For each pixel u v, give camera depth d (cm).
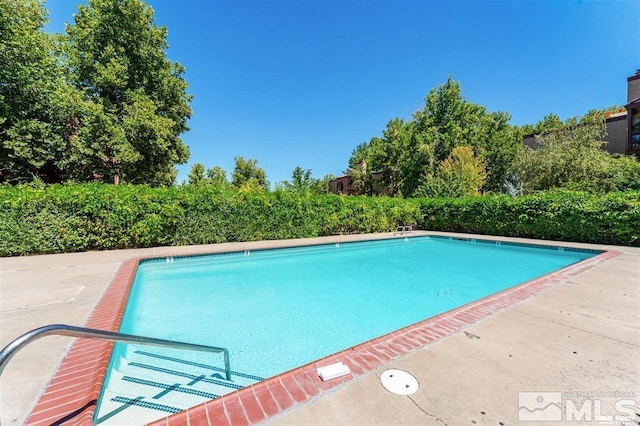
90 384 208
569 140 1664
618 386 206
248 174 3416
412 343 275
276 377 219
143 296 559
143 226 873
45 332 139
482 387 205
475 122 2728
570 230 1000
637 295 417
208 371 293
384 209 1438
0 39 1252
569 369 228
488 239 1106
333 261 906
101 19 1619
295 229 1165
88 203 812
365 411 180
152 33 1825
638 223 845
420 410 181
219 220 1007
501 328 307
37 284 488
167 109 1950
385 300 554
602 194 977
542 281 488
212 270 760
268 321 449
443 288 633
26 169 1434
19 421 167
